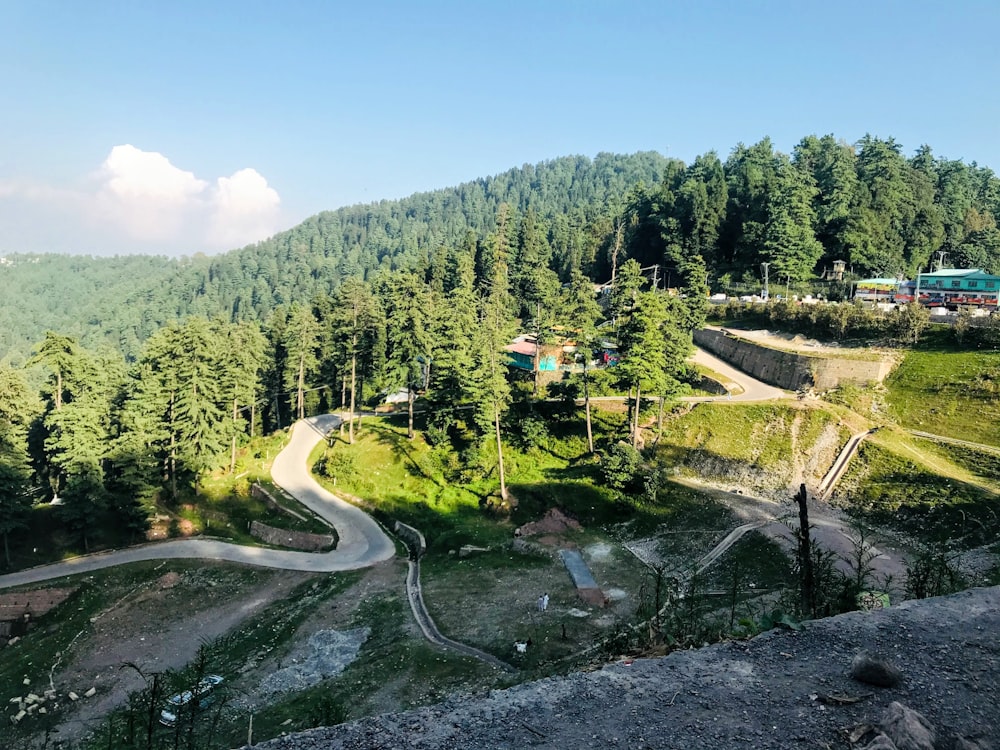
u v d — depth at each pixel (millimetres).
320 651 32094
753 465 47125
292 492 54938
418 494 51812
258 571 43531
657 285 106750
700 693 11086
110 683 32094
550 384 59219
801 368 58156
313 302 110188
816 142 126750
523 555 40719
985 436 43844
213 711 26312
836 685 11219
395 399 80312
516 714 10547
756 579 32875
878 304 71188
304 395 85750
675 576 35125
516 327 91000
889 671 11188
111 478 51875
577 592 34469
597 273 123562
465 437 57625
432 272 116625
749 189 106875
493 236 116000
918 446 44719
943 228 104562
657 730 9992
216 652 33688
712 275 103000
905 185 105062
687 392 60312
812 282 94750
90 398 57281
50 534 48750
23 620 39781
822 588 18984
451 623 32812
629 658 14547
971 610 14602
